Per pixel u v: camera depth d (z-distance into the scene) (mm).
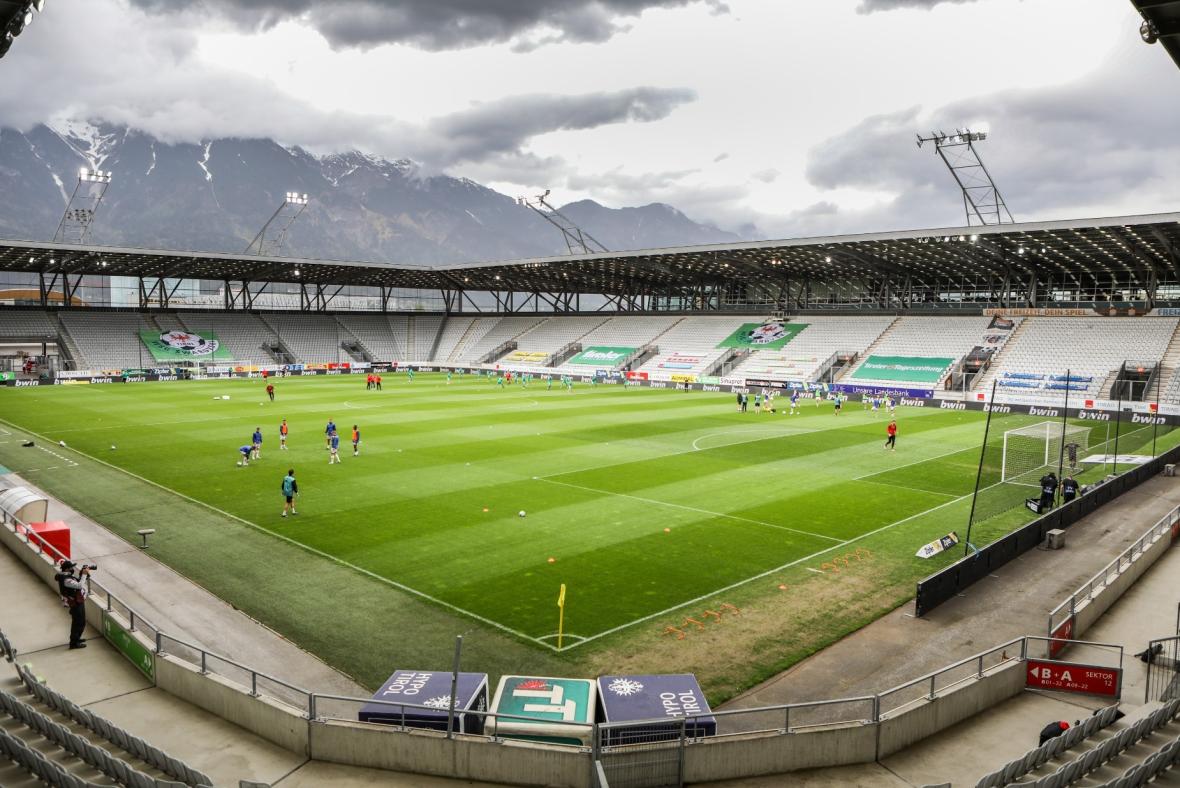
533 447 39594
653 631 16625
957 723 12992
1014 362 66438
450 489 29578
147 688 13586
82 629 15234
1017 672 14164
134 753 10930
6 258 78188
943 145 69000
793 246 67062
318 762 11281
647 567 20719
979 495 29547
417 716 11203
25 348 84375
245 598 18234
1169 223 49562
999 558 21016
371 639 16047
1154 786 10516
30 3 14250
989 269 74375
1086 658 15516
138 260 83375
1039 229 53656
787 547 22656
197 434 42750
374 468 33562
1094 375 61062
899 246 65250
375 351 108312
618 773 10547
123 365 86125
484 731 11367
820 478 32469
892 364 72625
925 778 11281
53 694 12344
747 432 46094
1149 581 20000
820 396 66875
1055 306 73312
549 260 85375
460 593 18688
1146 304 66312
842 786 10977
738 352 84188
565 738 11016
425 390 73500
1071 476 33594
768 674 14711
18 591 18172
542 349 101438
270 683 13992
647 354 91062
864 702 13617
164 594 18359
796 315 88250
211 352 93188
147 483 30266
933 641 16250
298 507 26672
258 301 113625
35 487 29422
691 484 30984
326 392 70000
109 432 43375
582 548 22281
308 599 18203
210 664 14602
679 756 10695
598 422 50062
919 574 20422
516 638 16188
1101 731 12523
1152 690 14109
